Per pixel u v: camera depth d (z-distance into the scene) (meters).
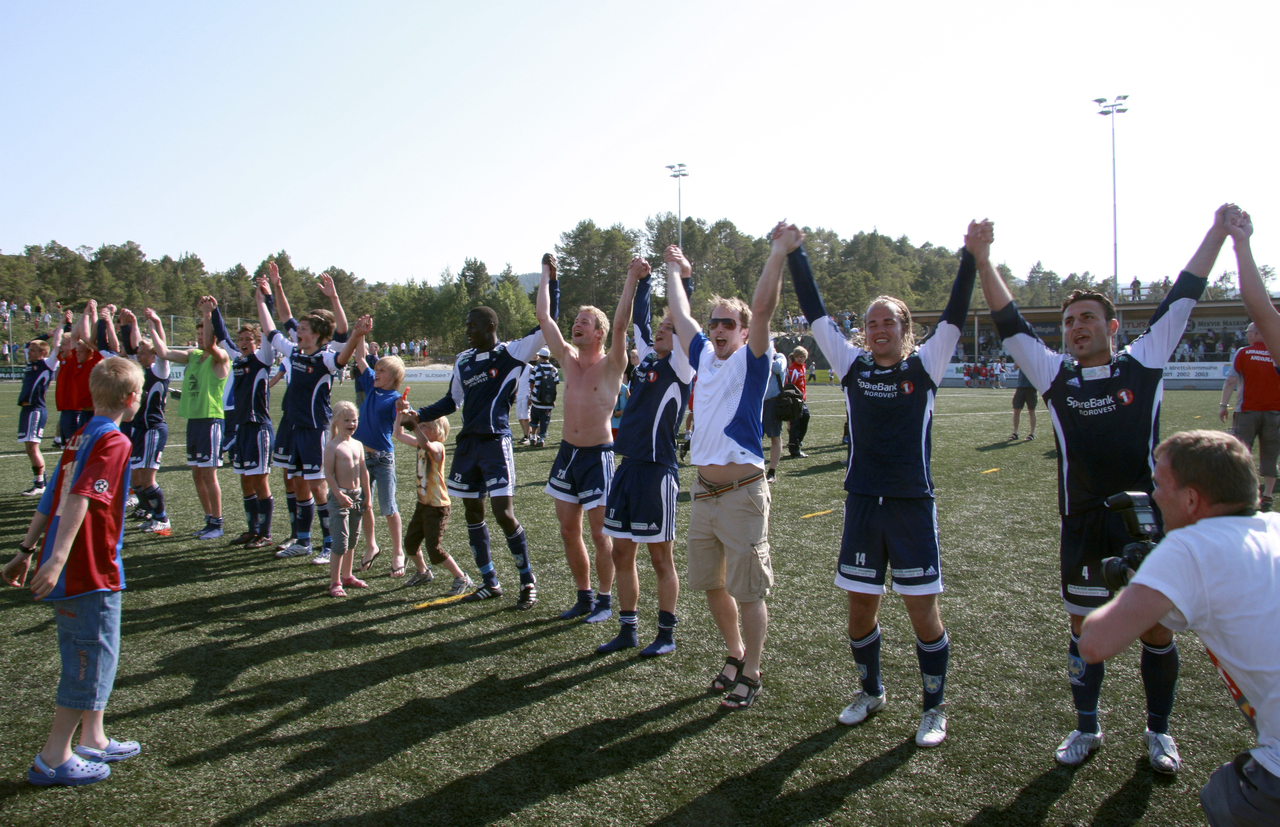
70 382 7.79
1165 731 3.01
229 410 8.30
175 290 85.50
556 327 4.82
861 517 3.23
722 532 3.57
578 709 3.53
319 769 3.02
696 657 4.15
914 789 2.85
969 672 3.91
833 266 104.25
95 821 2.68
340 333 6.39
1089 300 2.99
